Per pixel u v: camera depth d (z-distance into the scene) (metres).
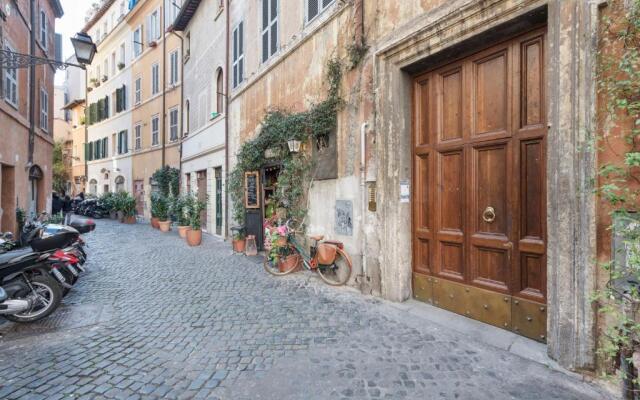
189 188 16.11
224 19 12.05
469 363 3.20
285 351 3.51
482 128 4.02
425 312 4.43
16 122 10.39
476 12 3.74
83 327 4.29
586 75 2.83
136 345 3.73
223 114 12.09
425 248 4.76
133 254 9.37
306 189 6.92
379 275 5.14
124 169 24.30
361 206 5.51
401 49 4.66
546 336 3.41
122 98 24.22
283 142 7.56
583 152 2.83
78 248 6.71
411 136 4.95
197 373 3.13
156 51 19.89
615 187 2.32
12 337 4.02
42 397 2.80
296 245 6.84
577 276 2.89
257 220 9.49
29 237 6.43
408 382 2.92
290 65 7.69
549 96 3.10
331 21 6.20
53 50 15.34
